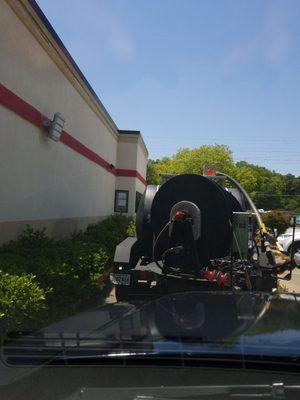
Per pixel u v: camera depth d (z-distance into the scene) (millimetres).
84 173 14375
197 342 2240
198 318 2635
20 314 4973
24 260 6738
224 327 2465
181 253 6793
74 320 2869
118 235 13461
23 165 8938
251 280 6879
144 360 2191
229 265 6926
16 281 5258
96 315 2963
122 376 2238
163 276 6980
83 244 9234
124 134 22516
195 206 6730
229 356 2109
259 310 2811
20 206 8883
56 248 8062
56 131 10414
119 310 3045
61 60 10812
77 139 13156
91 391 2205
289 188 87000
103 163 17922
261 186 80438
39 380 2389
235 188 9281
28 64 8906
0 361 2525
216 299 3131
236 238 6746
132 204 22594
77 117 13039
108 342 2295
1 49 7637
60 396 2299
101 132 17203
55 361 2346
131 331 2439
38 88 9562
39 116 9648
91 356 2264
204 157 45156
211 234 6758
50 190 10758
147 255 8086
